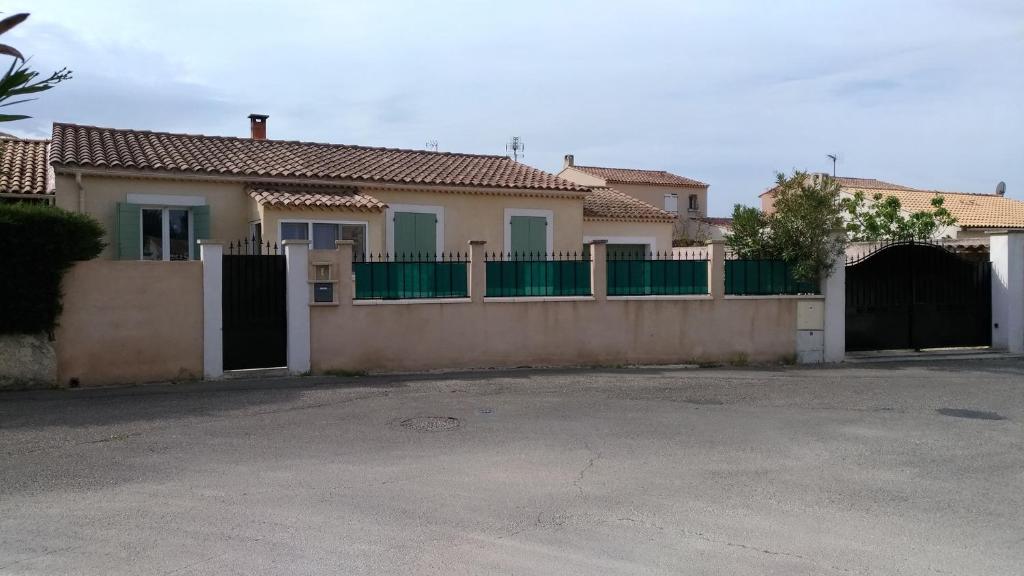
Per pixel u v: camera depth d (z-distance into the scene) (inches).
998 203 1382.9
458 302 469.4
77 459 267.4
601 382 434.3
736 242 547.5
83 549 186.5
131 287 411.2
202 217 601.6
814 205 530.0
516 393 397.4
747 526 208.5
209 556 182.4
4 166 624.7
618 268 503.8
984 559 187.9
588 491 237.6
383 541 193.3
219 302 427.2
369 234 613.6
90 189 565.3
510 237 730.2
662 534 201.3
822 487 245.8
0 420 325.1
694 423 334.6
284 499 225.6
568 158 1768.0
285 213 582.2
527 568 177.6
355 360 450.0
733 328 522.6
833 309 541.6
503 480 247.9
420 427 319.9
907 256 579.2
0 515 210.7
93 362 405.7
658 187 1812.3
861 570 180.2
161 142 670.5
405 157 778.2
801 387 427.2
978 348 595.8
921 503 231.0
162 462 264.2
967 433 321.7
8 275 382.0
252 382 417.7
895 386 433.7
